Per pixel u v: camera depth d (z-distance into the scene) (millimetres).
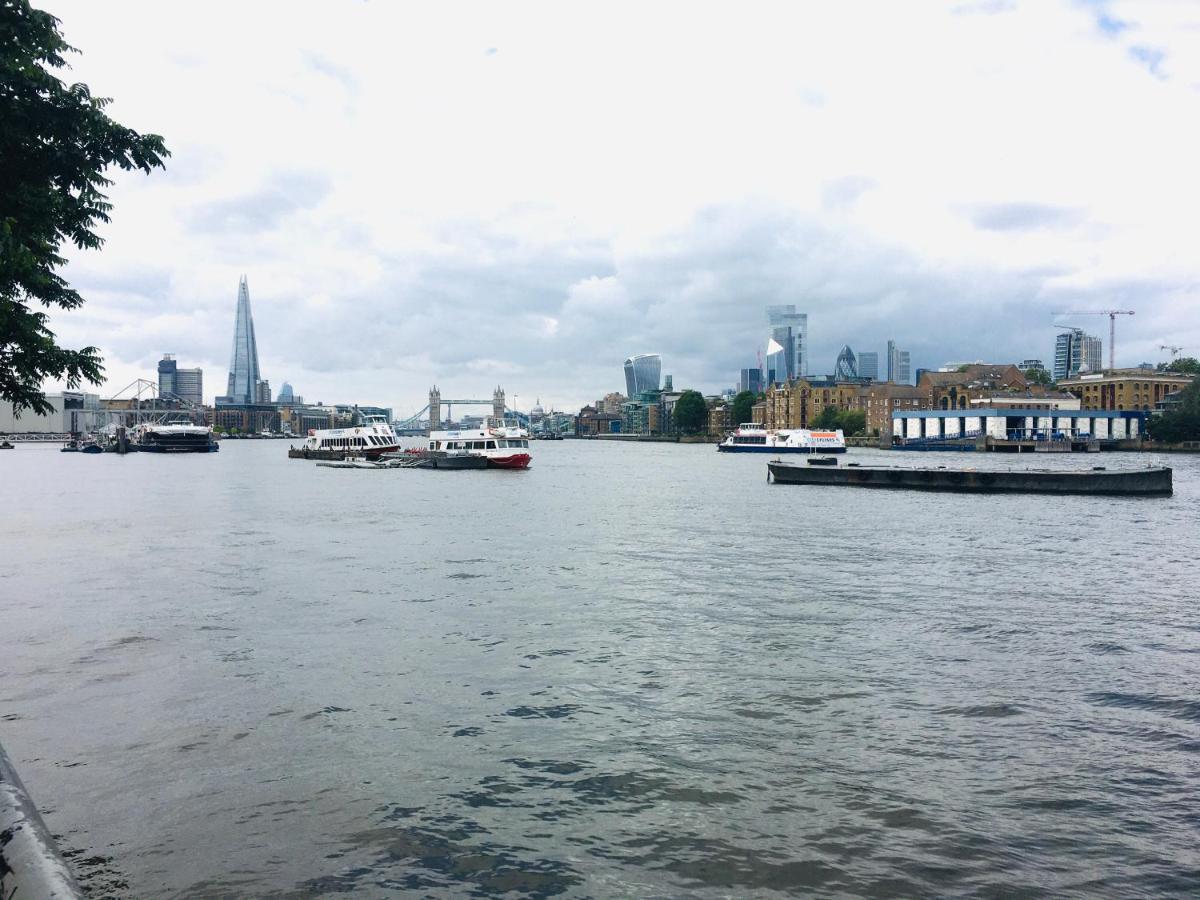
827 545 39969
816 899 9406
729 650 20078
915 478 81875
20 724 14812
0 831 3609
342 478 104625
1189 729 14719
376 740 14125
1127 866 10117
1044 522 50906
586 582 29609
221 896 9312
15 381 16078
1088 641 21047
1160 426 197625
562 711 15664
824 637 21406
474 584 29172
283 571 32062
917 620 23391
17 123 15203
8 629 22109
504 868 10008
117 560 35000
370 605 25406
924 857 10305
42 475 109938
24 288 15633
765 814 11445
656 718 15297
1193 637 21453
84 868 9891
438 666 18641
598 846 10570
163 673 18016
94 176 16156
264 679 17594
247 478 104000
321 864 10055
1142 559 35250
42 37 14898
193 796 11891
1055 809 11609
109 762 13109
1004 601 26156
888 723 15031
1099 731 14625
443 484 93250
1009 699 16375
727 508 61562
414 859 10195
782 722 15062
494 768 12984
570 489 84562
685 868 10055
